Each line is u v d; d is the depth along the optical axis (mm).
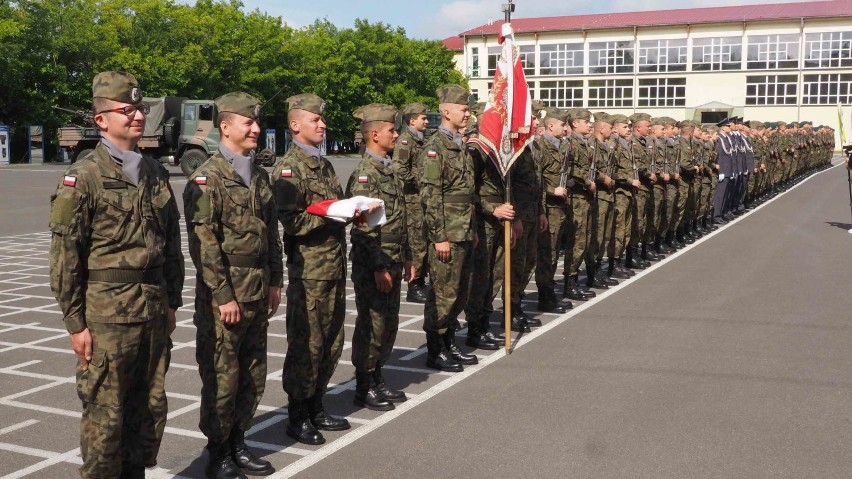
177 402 5664
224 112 4258
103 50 39812
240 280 4199
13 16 37156
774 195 23031
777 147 22031
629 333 7441
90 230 3586
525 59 66688
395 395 5625
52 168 33812
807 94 60969
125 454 3871
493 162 6801
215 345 4188
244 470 4414
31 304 9047
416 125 9016
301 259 4770
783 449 4641
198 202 4105
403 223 5598
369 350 5414
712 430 4949
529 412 5336
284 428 5156
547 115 8484
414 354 6930
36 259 12453
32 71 37969
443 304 6258
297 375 4816
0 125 36656
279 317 8391
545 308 8539
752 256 12062
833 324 7621
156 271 3787
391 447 4770
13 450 4766
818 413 5230
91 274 3611
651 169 11203
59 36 38719
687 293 9305
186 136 27000
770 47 61156
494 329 7797
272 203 4457
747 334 7297
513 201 7426
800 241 13633
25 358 6793
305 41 51344
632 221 10961
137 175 3717
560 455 4598
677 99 63625
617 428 5008
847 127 60094
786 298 8883
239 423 4414
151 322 3738
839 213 18109
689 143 13109
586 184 8938
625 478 4273
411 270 5742
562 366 6402
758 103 62062
